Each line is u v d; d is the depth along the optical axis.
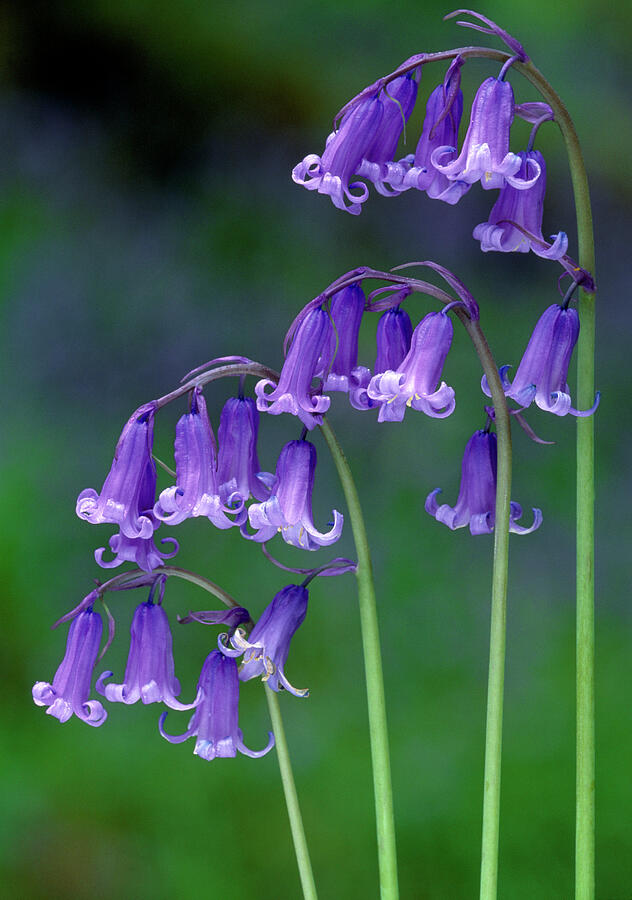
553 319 0.79
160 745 1.24
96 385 1.77
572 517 1.59
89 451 1.64
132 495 0.79
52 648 1.35
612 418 1.74
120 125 2.04
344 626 1.40
